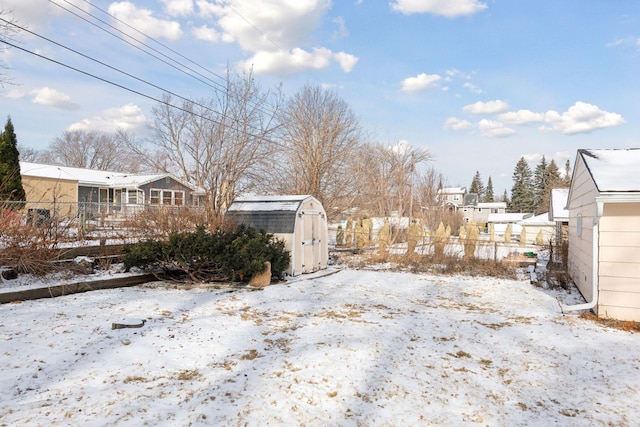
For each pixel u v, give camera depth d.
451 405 3.81
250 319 6.59
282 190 20.39
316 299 8.47
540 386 4.35
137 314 6.53
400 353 5.15
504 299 9.19
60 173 25.45
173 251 8.95
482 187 87.50
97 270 9.45
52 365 4.32
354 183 22.28
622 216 7.29
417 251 17.98
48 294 7.44
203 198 14.51
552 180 55.84
